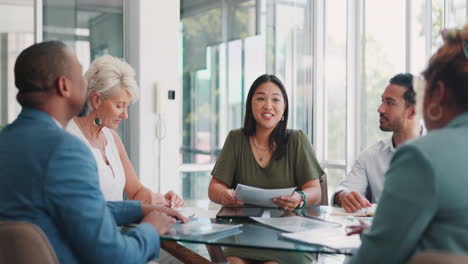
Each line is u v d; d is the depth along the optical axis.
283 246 1.38
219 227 1.62
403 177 0.94
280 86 2.38
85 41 3.94
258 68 4.75
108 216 1.24
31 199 1.15
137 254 1.30
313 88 5.07
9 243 1.07
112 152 2.19
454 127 0.96
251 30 4.70
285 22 4.90
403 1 4.25
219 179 2.37
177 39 4.18
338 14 4.88
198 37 4.40
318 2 5.02
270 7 4.81
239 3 4.62
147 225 1.42
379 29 4.48
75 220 1.16
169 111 4.15
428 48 4.02
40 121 1.24
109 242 1.21
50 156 1.16
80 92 1.31
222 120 4.54
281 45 4.89
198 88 4.41
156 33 4.08
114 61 2.10
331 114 5.00
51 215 1.17
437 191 0.89
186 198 4.36
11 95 3.65
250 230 1.62
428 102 1.01
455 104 0.97
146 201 2.13
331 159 5.00
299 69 4.99
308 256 2.02
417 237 0.91
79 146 1.21
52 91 1.26
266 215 1.86
